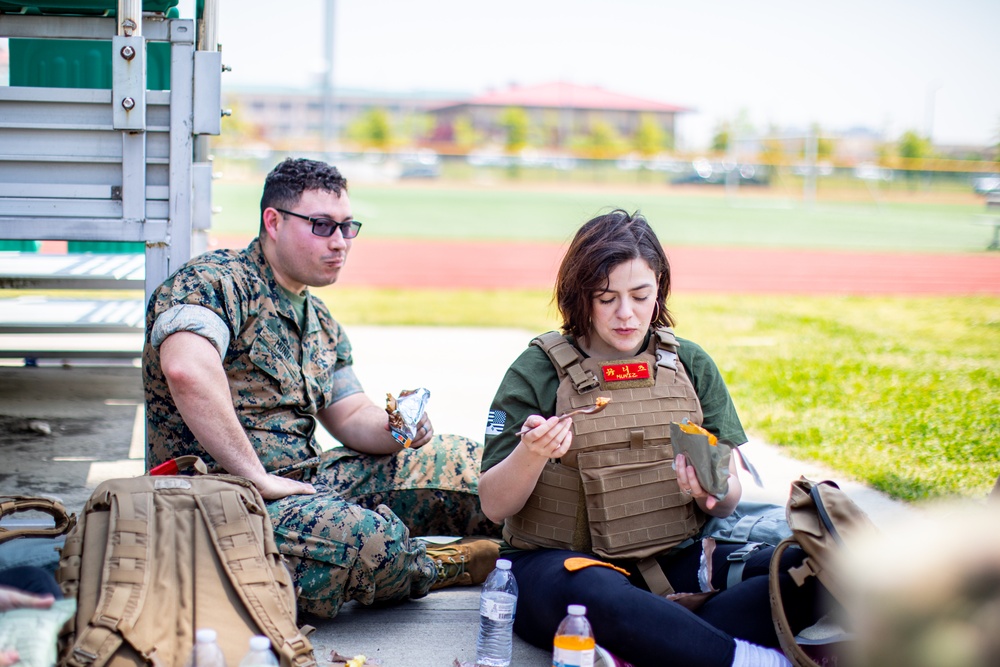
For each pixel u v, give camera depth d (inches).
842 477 191.6
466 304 526.9
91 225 145.6
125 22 140.9
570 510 115.8
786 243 1009.5
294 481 124.3
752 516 124.2
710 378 124.2
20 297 282.0
